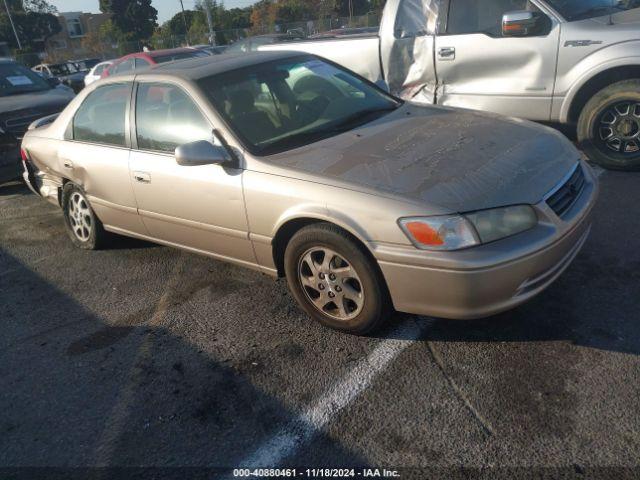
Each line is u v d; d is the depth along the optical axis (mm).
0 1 54156
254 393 2963
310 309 3434
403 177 3004
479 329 3213
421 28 6105
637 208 4430
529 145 3342
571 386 2703
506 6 5512
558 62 5273
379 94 4438
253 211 3422
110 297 4215
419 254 2793
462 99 5957
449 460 2400
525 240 2787
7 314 4160
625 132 5133
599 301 3311
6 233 5895
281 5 45906
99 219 4852
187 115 3812
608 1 5680
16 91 8586
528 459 2348
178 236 4129
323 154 3365
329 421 2707
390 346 3186
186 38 37375
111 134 4387
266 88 3969
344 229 3049
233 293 4020
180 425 2803
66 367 3404
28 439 2844
